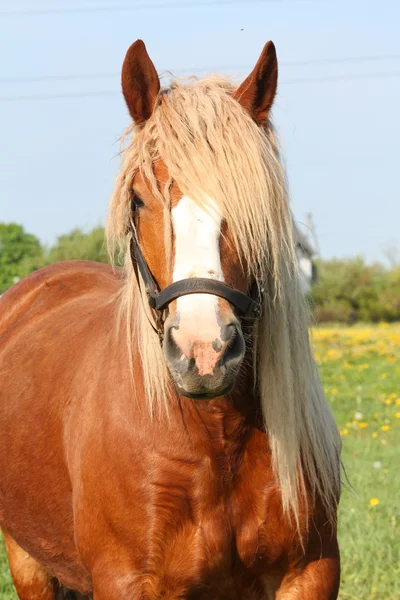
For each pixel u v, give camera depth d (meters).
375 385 15.20
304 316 3.58
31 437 4.33
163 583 3.54
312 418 3.62
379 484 8.20
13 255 53.50
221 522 3.51
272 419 3.47
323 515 3.62
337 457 3.82
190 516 3.49
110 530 3.60
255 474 3.54
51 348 4.61
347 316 40.22
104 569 3.61
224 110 3.23
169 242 3.12
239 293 3.12
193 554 3.50
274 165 3.27
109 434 3.60
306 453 3.57
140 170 3.27
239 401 3.47
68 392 4.11
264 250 3.21
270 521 3.54
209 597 3.64
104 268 5.78
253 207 3.10
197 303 3.01
